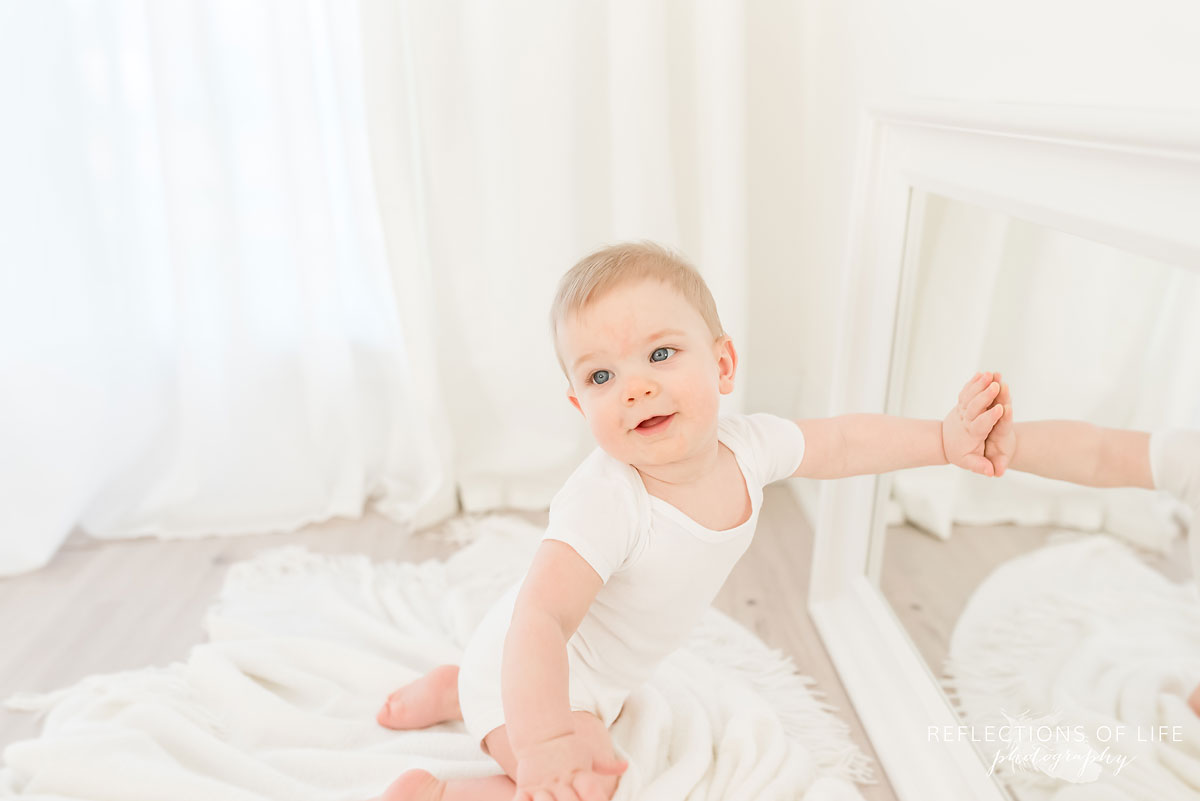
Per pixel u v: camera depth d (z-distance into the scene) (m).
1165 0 0.85
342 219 2.25
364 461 2.36
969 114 1.15
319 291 2.17
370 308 2.29
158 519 2.26
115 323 2.18
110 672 1.70
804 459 1.21
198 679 1.57
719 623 1.77
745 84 2.08
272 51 2.01
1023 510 1.21
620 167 2.06
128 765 1.32
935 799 1.32
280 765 1.39
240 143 2.10
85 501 2.16
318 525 2.28
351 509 2.30
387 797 1.20
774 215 2.27
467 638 1.71
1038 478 1.17
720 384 1.15
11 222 2.00
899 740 1.43
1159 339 0.95
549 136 2.04
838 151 1.95
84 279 2.11
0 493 2.07
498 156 2.06
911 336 1.47
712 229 2.08
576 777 0.92
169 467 2.29
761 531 2.16
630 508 1.09
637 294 1.04
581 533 1.06
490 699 1.22
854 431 1.22
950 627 1.42
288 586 1.96
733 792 1.28
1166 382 0.94
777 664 1.65
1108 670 1.06
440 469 2.22
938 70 1.36
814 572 1.79
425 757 1.38
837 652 1.66
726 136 1.99
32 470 2.08
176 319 2.13
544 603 1.02
